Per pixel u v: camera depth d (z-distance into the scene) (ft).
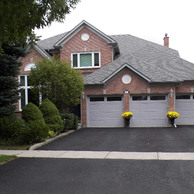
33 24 21.08
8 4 13.42
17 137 31.48
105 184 15.80
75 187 15.42
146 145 29.07
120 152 25.40
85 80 51.78
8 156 23.98
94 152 25.72
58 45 60.59
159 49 66.23
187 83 51.31
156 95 50.37
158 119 50.16
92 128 50.21
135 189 14.84
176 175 17.26
